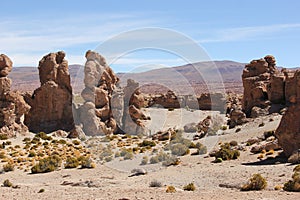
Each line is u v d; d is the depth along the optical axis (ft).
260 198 67.72
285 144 114.62
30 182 112.06
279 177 90.33
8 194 84.84
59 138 189.26
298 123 112.78
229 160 123.13
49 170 129.59
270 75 211.00
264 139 147.02
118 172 116.67
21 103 194.18
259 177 81.15
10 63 200.44
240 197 69.87
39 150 164.86
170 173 109.60
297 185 76.59
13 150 165.89
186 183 92.89
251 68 216.54
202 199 68.74
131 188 88.33
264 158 118.42
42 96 204.23
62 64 210.59
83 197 75.97
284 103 196.03
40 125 202.69
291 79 188.75
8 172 131.03
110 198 72.43
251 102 205.67
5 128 186.70
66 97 206.18
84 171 123.85
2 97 191.93
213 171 105.70
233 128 185.68
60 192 86.12
